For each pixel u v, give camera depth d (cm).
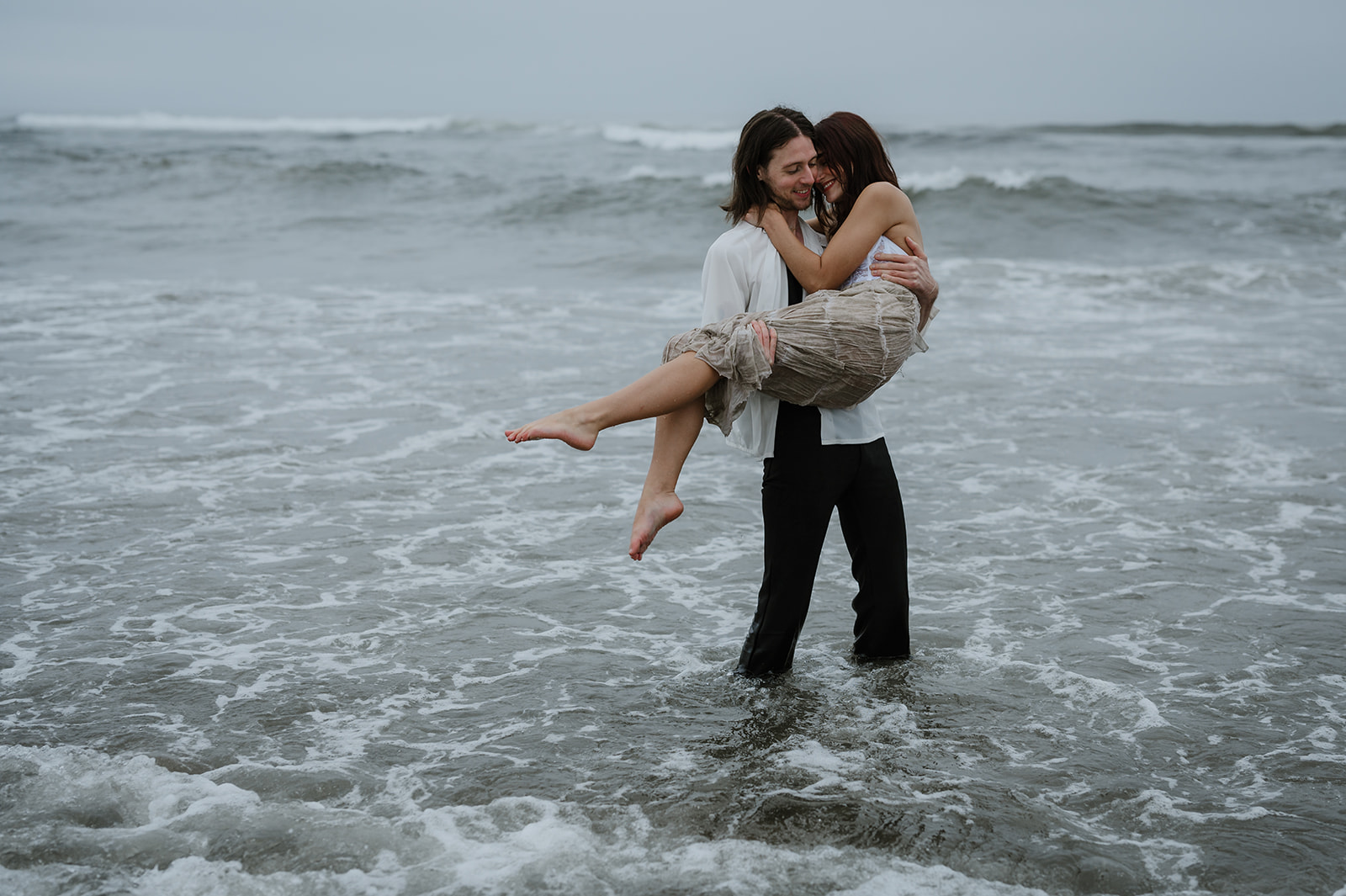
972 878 260
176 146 3572
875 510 363
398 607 437
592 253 1588
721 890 254
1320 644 401
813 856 269
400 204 2155
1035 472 623
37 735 330
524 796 298
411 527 530
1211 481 604
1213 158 3278
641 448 671
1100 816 290
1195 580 466
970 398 791
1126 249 1725
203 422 708
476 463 634
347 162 2502
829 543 519
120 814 286
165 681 369
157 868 260
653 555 499
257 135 4625
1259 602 442
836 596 455
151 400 758
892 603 377
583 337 995
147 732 333
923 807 292
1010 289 1304
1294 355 943
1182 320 1132
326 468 620
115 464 621
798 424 344
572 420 309
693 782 306
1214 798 298
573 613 434
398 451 654
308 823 281
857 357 321
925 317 352
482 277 1395
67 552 491
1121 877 260
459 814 287
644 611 438
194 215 2023
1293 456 650
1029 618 429
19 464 617
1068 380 846
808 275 331
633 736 335
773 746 329
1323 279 1370
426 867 262
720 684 373
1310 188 2467
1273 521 540
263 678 373
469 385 812
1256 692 364
